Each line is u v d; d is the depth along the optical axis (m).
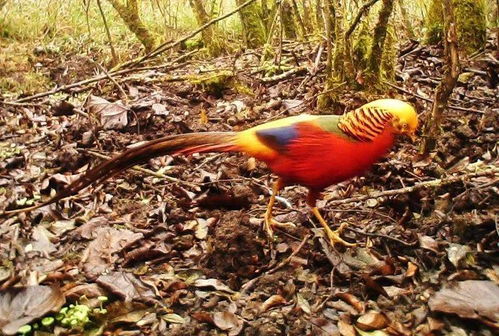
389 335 1.33
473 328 1.32
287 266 1.51
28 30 3.85
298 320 1.37
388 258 1.48
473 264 1.48
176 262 1.57
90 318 1.39
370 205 1.71
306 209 1.69
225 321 1.36
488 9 3.18
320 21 2.77
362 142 1.34
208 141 1.42
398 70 2.46
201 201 1.74
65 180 1.92
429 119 1.83
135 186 1.90
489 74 2.37
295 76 2.66
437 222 1.61
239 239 1.51
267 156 1.41
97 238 1.64
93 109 2.34
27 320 1.34
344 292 1.43
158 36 3.84
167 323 1.38
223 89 2.58
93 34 3.94
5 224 1.72
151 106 2.33
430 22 2.81
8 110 2.58
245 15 3.51
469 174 1.65
